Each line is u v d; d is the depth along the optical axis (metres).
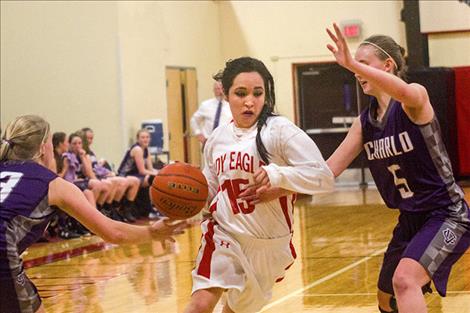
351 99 21.16
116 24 16.98
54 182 4.03
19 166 4.08
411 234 4.43
